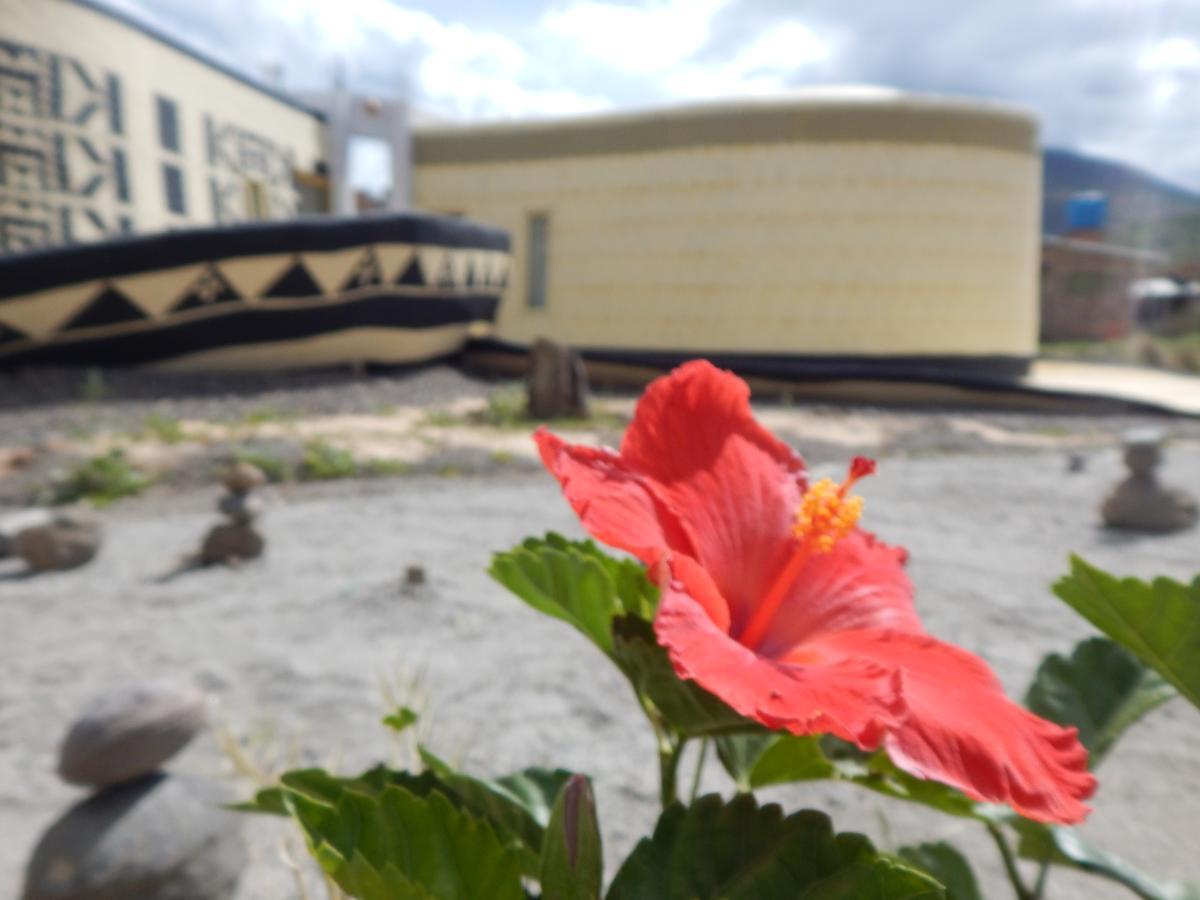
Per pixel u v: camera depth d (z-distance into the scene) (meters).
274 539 5.99
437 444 9.47
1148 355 22.83
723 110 16.22
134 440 8.68
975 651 3.87
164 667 3.79
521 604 4.55
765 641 0.93
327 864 0.69
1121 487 6.38
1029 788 0.65
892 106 15.59
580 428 10.61
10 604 4.69
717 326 16.78
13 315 10.30
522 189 18.27
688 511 0.91
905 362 16.42
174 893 1.86
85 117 12.72
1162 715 3.19
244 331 11.89
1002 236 16.62
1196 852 2.35
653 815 2.59
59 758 1.89
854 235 16.03
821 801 2.62
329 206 19.66
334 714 3.27
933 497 7.50
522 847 0.95
